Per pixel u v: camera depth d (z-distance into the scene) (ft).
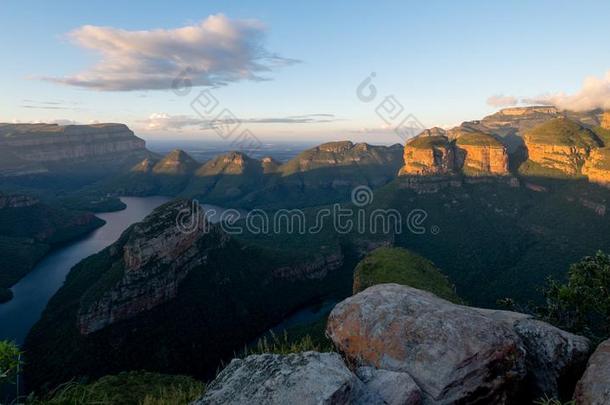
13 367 25.22
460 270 474.49
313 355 26.86
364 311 35.35
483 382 28.02
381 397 25.21
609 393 26.21
